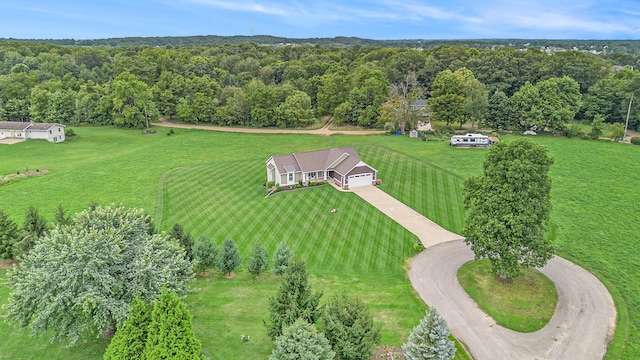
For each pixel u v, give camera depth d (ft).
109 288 77.82
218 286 111.65
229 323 91.86
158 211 166.09
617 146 260.21
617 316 98.07
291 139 293.23
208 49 595.88
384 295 106.73
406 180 199.93
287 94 347.15
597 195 176.86
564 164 221.66
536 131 303.07
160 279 83.51
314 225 152.87
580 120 340.59
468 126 325.21
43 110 339.36
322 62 459.32
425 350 73.61
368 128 328.49
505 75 365.81
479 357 85.20
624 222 150.20
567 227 146.72
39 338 86.58
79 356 80.94
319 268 123.54
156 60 435.53
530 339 90.63
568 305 102.83
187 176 209.97
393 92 322.55
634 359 83.76
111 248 82.94
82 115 348.38
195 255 115.75
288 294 76.64
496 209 106.52
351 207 168.96
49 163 236.43
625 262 123.03
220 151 261.44
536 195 104.32
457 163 224.74
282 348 67.00
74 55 494.59
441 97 302.45
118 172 217.15
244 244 139.23
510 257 103.86
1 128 290.97
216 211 166.09
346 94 349.82
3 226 121.70
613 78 349.61
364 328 74.23
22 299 79.51
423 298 105.91
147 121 328.90
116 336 68.90
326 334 75.05
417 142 274.16
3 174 214.07
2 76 372.17
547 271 118.93
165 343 63.98
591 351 86.48
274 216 161.07
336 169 195.93
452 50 445.78
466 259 126.41
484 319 97.45
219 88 373.61
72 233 84.48
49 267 79.97
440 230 147.74
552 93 290.56
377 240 140.77
